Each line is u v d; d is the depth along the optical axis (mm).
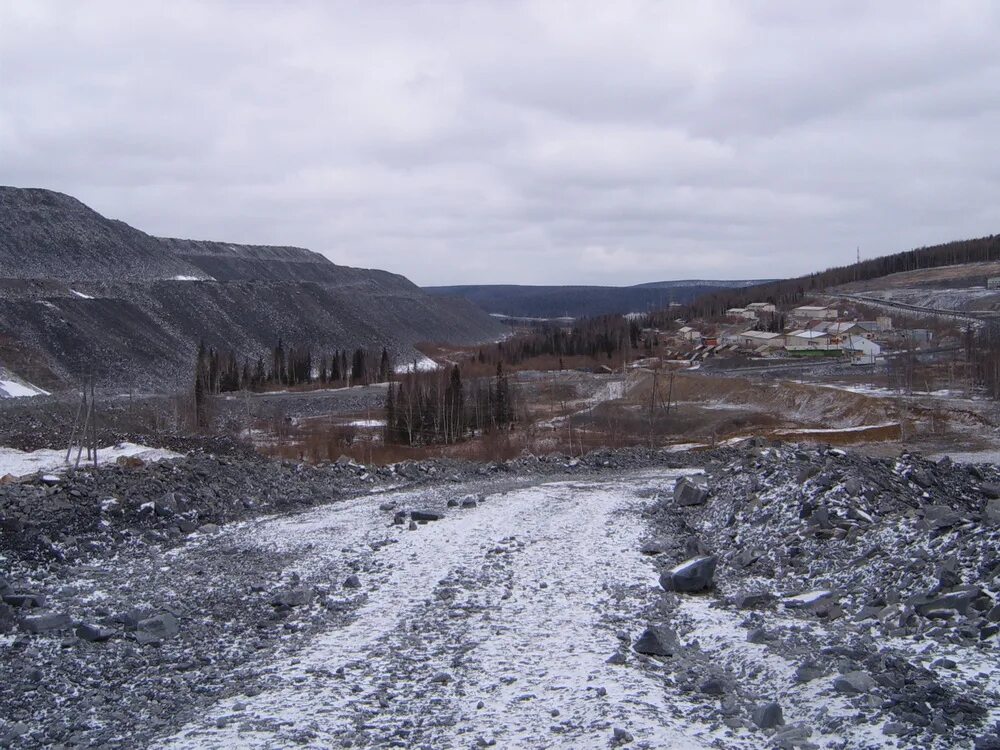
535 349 120875
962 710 8938
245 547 18938
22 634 13148
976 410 50906
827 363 91938
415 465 30516
